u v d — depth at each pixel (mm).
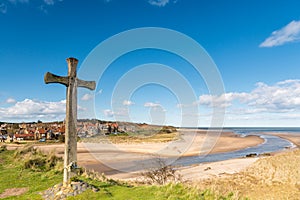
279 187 15852
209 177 19188
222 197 7969
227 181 17625
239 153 40312
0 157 15344
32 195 7992
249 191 15047
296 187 15648
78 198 7094
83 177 9359
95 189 7844
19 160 13750
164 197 7277
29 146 17422
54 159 13188
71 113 8273
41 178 10258
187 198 7270
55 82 8070
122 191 8023
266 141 69312
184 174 20000
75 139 8352
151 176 15055
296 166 19844
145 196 7410
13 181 9961
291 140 73875
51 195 7570
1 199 7918
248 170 21875
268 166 21531
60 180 9867
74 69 8414
